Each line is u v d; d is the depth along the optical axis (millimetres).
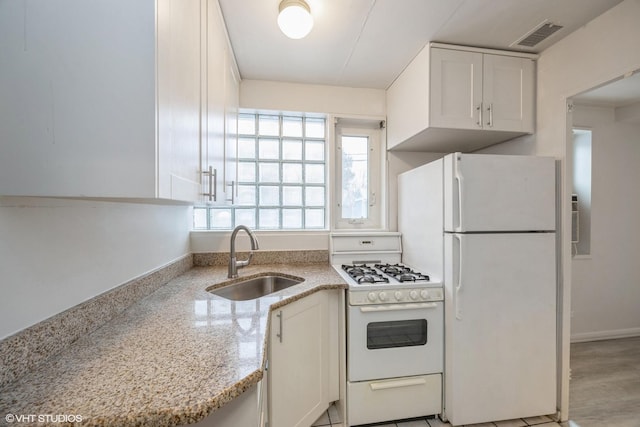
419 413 1593
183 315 1070
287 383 1310
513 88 1771
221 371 689
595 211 2637
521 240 1557
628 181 2695
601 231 2648
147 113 672
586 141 2639
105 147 666
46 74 648
